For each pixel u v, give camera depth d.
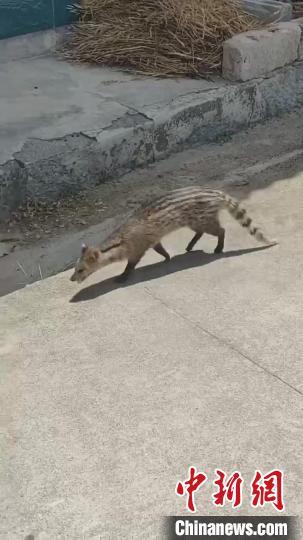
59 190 3.20
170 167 3.44
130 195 3.22
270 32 3.87
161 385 2.17
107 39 4.00
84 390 2.16
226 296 2.52
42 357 2.27
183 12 3.99
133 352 2.29
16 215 3.08
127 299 2.52
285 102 3.94
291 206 3.07
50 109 3.45
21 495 1.88
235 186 3.26
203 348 2.30
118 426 2.05
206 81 3.78
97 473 1.93
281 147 3.62
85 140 3.24
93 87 3.69
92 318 2.43
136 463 1.95
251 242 2.83
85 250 2.52
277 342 2.32
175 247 2.81
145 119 3.41
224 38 3.95
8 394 2.14
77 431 2.04
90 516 1.83
